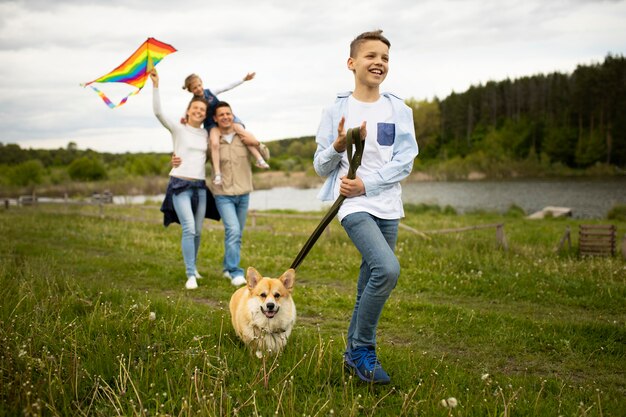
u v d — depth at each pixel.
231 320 4.64
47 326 4.10
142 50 5.60
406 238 11.37
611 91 84.94
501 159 83.31
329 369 3.53
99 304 5.11
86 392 3.21
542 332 5.13
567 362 4.43
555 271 8.08
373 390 3.39
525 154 90.19
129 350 3.64
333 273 8.27
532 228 16.88
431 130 115.62
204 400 2.88
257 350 3.81
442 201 37.12
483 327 5.36
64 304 4.84
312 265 8.85
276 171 82.56
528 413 3.12
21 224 14.15
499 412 3.07
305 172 77.62
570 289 7.18
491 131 104.38
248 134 7.07
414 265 8.62
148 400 3.11
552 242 12.77
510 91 110.31
